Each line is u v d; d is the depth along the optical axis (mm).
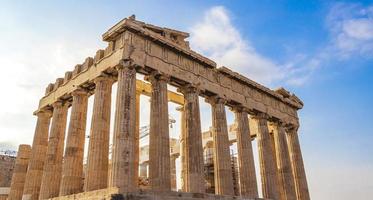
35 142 37344
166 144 28141
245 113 38188
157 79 29922
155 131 28297
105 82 29984
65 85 35531
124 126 25391
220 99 35094
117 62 27625
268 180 37719
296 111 48031
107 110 29344
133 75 27453
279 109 44031
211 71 35438
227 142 33906
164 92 29578
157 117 28656
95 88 30219
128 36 28297
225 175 32375
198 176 29484
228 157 33312
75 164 30250
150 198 23688
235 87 37969
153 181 26859
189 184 29359
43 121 38438
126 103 26109
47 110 38750
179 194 26344
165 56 30828
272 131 48156
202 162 30375
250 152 36344
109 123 29312
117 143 24906
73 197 25547
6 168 53094
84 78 32219
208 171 49562
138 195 22953
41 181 34938
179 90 33000
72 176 29625
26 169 40562
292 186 40781
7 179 52438
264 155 38875
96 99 29281
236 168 51125
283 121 43781
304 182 43656
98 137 27875
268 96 42938
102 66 29703
